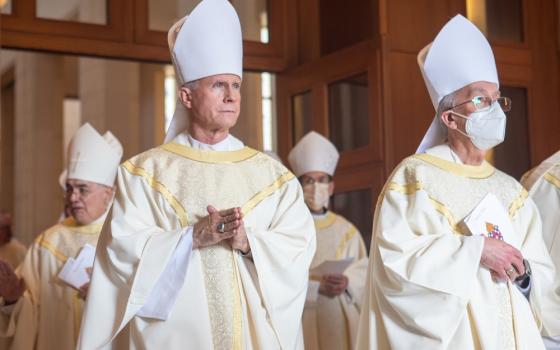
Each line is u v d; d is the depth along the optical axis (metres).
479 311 2.91
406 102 5.75
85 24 6.08
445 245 2.92
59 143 12.77
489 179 3.19
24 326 4.39
